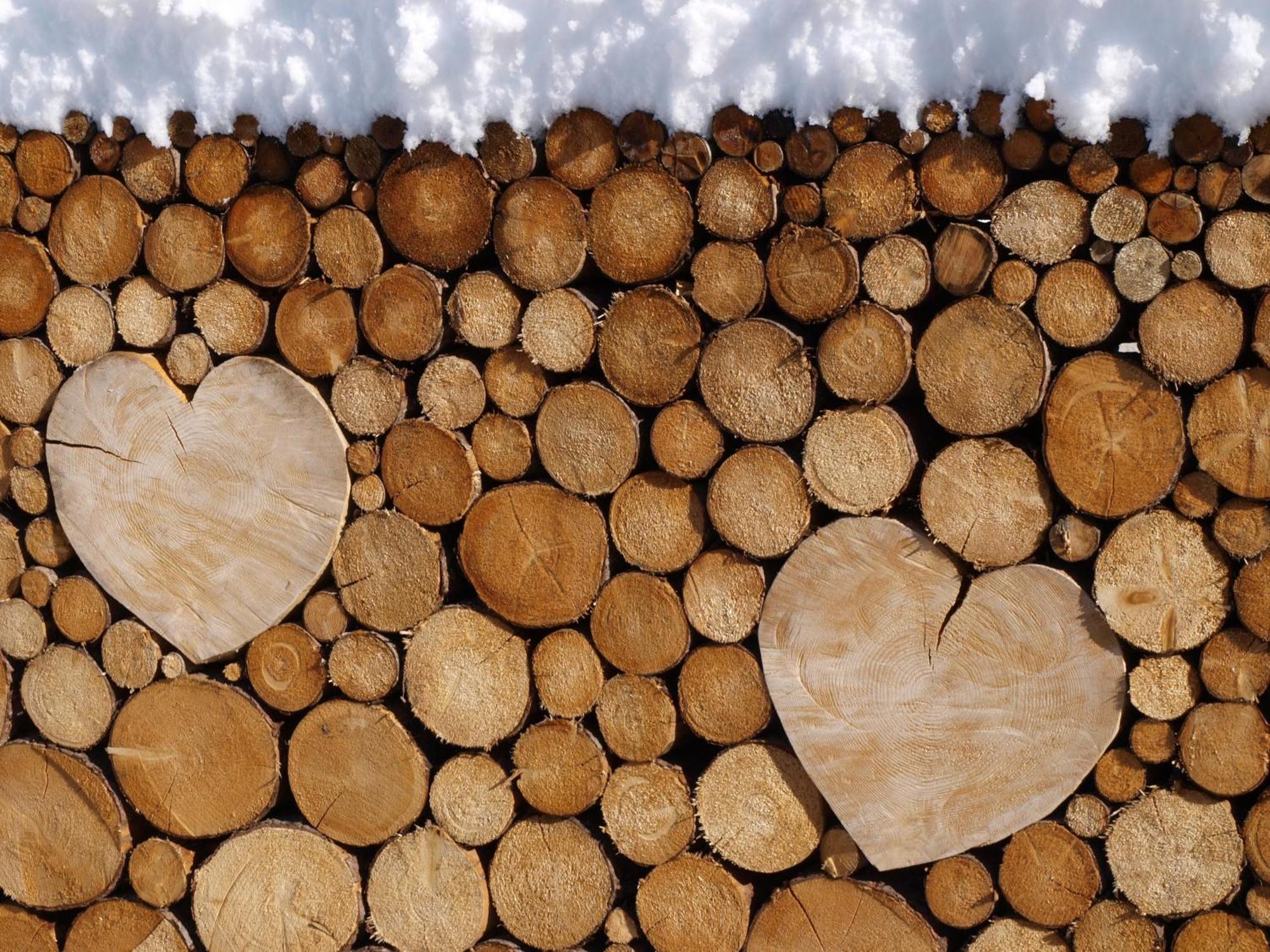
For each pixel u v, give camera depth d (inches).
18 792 103.8
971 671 87.9
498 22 84.7
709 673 91.0
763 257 89.2
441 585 93.9
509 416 91.7
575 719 92.9
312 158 91.6
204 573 98.5
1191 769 85.4
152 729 100.1
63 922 107.4
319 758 97.3
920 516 89.7
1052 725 87.3
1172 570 83.9
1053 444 83.7
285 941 99.2
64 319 99.4
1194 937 87.9
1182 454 82.2
